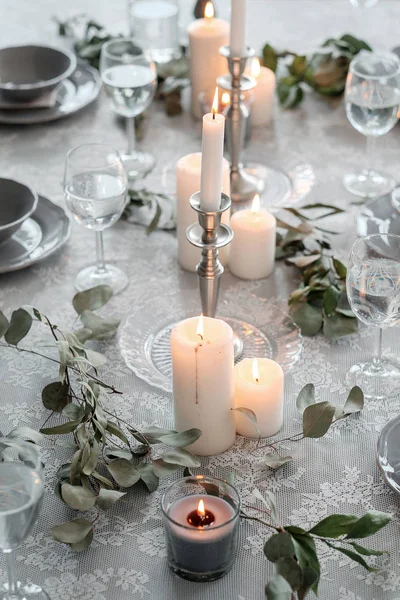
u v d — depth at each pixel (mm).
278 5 2602
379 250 1250
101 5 2627
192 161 1562
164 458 1114
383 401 1311
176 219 1717
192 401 1172
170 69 2189
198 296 1524
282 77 2164
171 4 2354
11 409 1299
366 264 1192
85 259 1652
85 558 1074
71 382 1351
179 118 2139
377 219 1628
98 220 1473
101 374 1364
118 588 1036
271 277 1598
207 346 1137
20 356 1408
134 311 1479
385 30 2422
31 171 1901
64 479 1128
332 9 2568
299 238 1603
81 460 1094
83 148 1528
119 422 1268
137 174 1892
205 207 1250
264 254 1564
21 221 1546
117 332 1459
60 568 1061
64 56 2127
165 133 2074
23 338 1437
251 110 2043
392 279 1194
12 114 2039
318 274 1511
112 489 1154
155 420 1276
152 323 1463
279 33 2426
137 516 1130
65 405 1255
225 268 1628
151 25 2264
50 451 1226
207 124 1182
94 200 1432
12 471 947
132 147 1959
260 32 2432
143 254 1674
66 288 1574
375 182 1855
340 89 2146
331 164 1933
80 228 1748
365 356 1405
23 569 1059
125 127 2078
